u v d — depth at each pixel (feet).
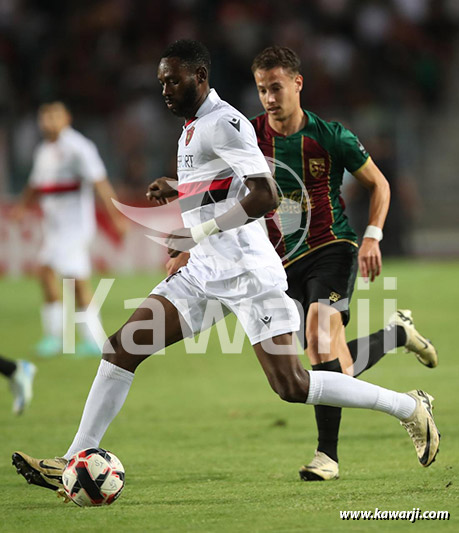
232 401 97.76
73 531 52.75
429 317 150.82
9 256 224.53
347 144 70.33
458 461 69.26
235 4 277.85
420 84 279.90
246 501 59.31
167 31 282.56
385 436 79.41
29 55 281.74
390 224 237.25
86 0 290.97
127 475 68.08
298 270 71.20
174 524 53.62
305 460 72.02
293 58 69.92
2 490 64.54
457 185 281.54
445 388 99.76
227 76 261.85
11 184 239.30
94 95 273.33
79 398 101.60
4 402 101.14
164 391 104.53
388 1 287.69
